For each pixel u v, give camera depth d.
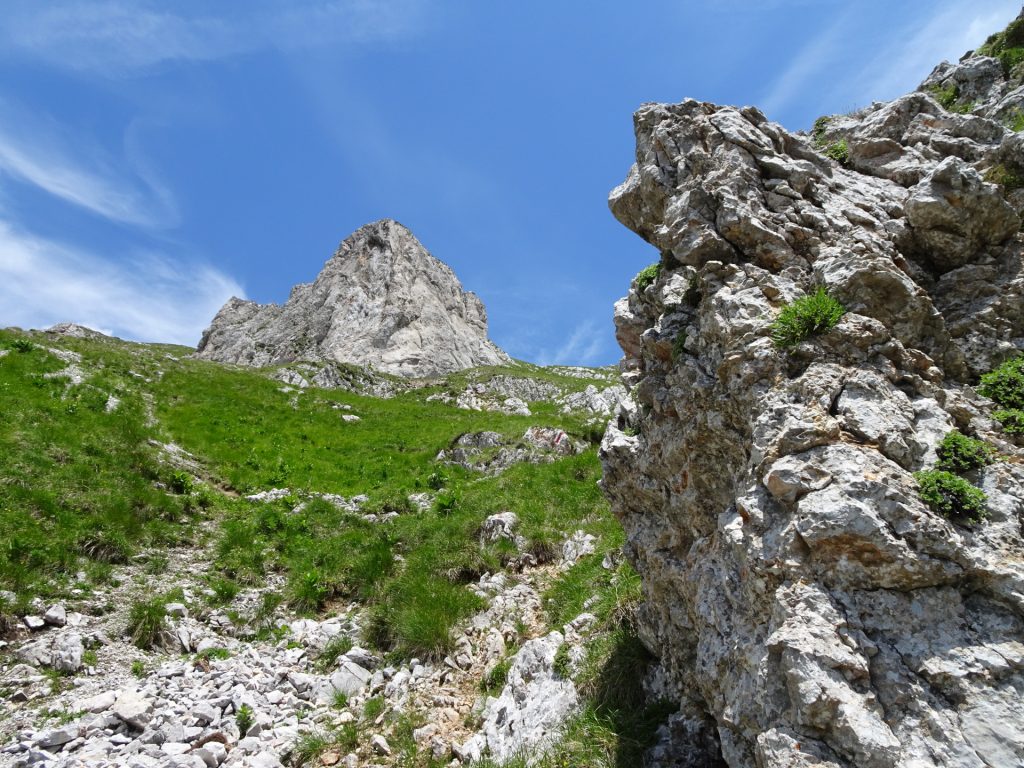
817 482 5.13
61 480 16.44
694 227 7.43
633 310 9.68
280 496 21.91
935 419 5.60
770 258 7.00
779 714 4.71
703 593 6.24
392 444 33.69
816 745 4.40
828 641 4.55
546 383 78.69
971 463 5.23
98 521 15.18
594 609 10.55
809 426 5.38
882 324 6.08
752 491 5.62
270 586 14.89
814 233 7.07
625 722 7.61
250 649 11.94
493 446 29.83
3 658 9.98
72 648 10.34
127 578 13.66
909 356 6.11
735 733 5.50
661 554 7.80
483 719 9.12
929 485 5.01
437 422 41.41
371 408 44.34
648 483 8.05
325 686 10.55
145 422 25.52
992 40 11.09
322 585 14.67
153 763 7.78
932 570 4.61
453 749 8.55
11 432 18.06
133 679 10.17
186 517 18.08
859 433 5.35
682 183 8.08
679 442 7.14
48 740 8.09
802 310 6.01
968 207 6.88
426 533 17.11
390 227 117.38
